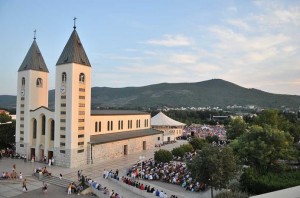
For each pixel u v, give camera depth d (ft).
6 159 226.79
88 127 217.36
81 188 153.99
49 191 153.69
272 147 161.89
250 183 134.62
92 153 219.41
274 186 124.57
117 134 270.26
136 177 175.52
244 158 167.02
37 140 225.97
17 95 239.09
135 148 283.59
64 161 205.05
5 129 259.19
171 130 424.05
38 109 225.56
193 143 271.49
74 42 214.07
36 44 245.45
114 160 235.40
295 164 203.51
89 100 218.38
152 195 137.49
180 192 144.66
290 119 510.99
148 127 346.95
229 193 128.67
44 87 244.01
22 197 142.00
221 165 123.03
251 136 173.99
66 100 206.18
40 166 204.33
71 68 204.85
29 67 233.35
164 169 184.03
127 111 319.88
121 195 144.25
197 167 125.59
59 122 209.05
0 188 155.53
